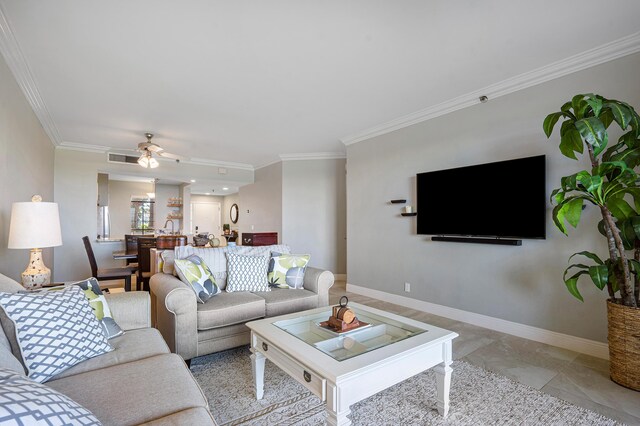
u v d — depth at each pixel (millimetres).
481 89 3277
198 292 2568
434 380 2236
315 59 2688
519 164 3004
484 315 3314
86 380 1311
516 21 2191
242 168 7434
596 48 2525
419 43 2453
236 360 2553
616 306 2152
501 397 2010
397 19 2156
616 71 2502
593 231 2602
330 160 6348
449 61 2736
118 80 3035
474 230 3359
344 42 2434
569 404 1930
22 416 618
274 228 6785
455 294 3586
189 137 5059
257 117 4125
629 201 2438
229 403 1946
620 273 2154
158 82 3088
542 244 2889
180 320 2314
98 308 1816
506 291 3141
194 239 5293
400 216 4238
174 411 1138
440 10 2068
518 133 3066
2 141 2475
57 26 2180
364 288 4758
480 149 3367
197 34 2309
